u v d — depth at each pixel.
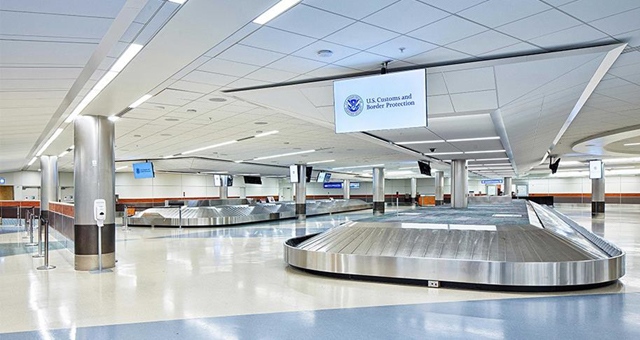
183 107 9.33
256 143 16.36
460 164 19.47
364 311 5.64
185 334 4.75
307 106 8.65
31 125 10.98
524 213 12.62
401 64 6.37
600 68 6.25
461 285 7.06
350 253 7.89
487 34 5.15
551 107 8.68
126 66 5.94
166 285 7.28
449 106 7.91
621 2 4.25
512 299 6.27
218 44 5.36
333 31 5.00
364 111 6.30
